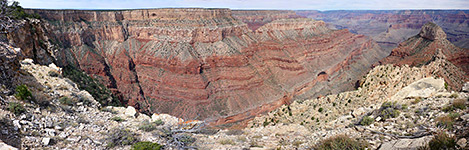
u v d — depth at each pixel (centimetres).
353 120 2730
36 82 2367
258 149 1870
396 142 1445
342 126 2483
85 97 2564
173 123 2367
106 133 1777
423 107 2078
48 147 1395
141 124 2130
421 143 1326
